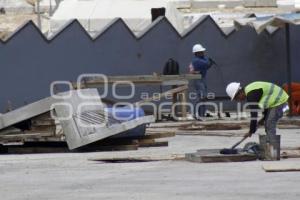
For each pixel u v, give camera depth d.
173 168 32.25
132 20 77.56
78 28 67.75
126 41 68.31
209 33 69.62
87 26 78.00
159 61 68.88
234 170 31.02
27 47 66.94
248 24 65.00
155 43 68.69
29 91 67.12
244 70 70.50
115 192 26.23
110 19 77.75
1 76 66.62
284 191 25.64
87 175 30.75
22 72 67.00
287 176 28.98
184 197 24.81
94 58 67.94
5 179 30.19
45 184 28.55
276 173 29.89
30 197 25.62
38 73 67.19
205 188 26.64
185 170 31.47
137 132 41.94
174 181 28.52
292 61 71.69
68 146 40.00
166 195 25.31
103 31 67.94
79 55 67.62
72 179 29.70
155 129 52.41
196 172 30.78
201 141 44.97
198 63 62.62
